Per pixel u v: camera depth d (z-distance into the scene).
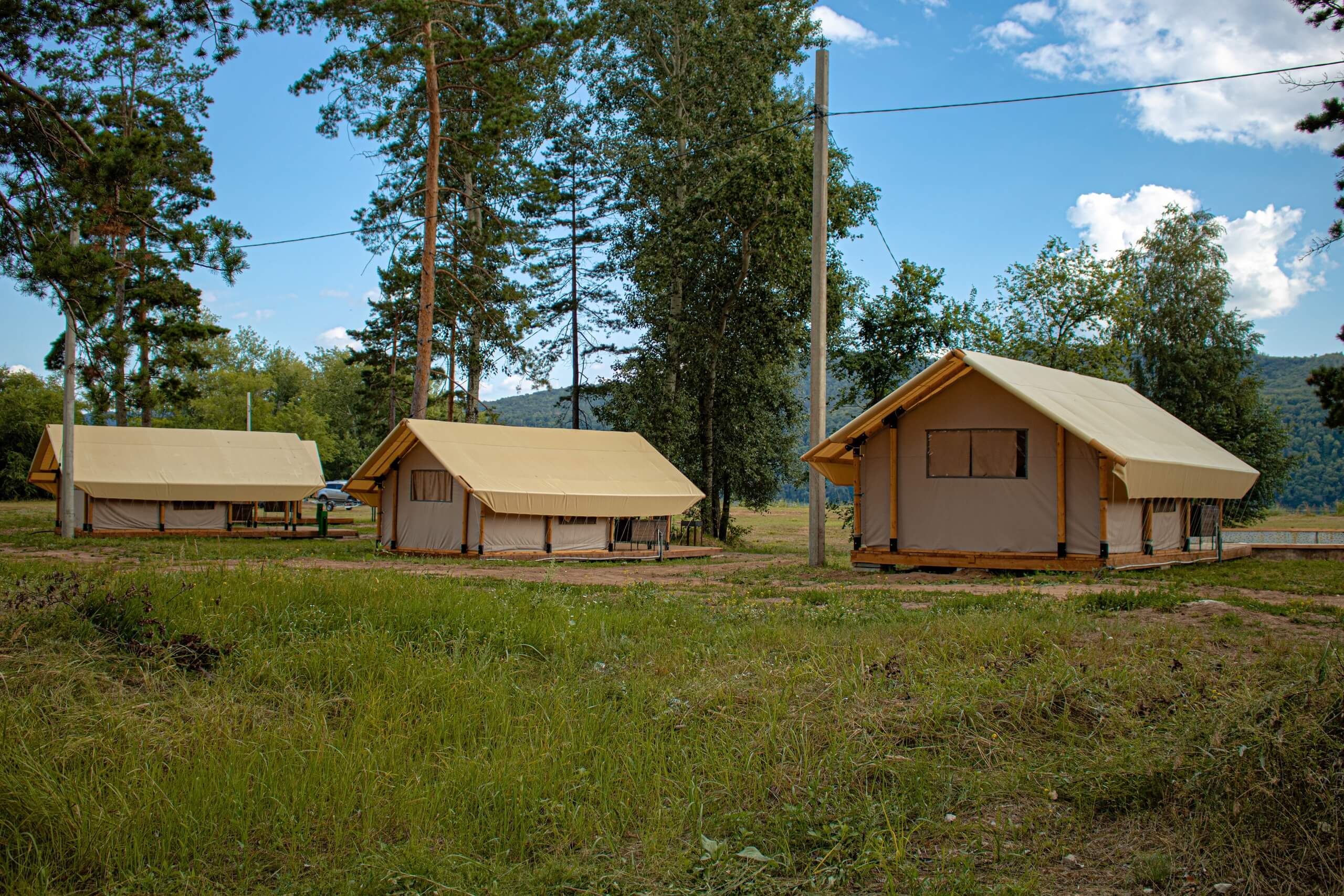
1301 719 5.52
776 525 67.44
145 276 23.12
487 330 34.50
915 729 6.42
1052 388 18.61
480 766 5.99
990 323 32.75
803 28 35.94
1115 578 15.83
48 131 14.34
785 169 30.53
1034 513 17.88
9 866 4.79
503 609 10.96
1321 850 4.55
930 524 18.75
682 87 34.16
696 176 33.41
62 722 6.59
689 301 34.78
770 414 37.72
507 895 4.59
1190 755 5.52
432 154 27.70
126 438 30.83
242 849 4.99
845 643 9.09
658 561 24.12
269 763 5.91
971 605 11.66
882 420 19.12
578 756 6.28
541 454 24.75
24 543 25.19
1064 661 7.47
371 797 5.53
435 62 27.47
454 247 32.97
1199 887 4.49
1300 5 17.89
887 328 31.67
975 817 5.35
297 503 35.22
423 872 4.74
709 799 5.66
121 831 5.11
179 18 15.25
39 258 13.69
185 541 26.09
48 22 14.32
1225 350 45.75
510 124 27.34
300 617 10.11
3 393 72.75
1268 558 23.83
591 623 10.73
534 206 36.00
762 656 8.75
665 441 34.28
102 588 10.32
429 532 23.81
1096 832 5.12
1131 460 16.45
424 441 22.95
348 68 25.86
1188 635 8.64
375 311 50.75
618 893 4.64
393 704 7.31
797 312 34.47
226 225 19.05
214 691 7.62
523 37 26.30
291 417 78.94
